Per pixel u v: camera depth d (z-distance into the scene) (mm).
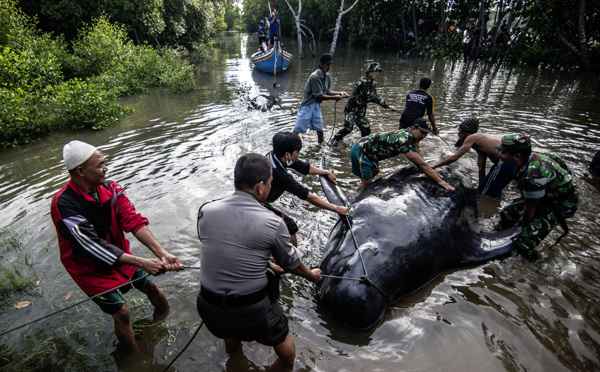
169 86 12570
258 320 2121
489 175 4852
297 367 2520
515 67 16422
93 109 8195
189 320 2971
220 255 2035
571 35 15688
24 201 4871
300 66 17922
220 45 31875
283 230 2117
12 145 7105
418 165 4152
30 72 9641
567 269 3490
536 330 2799
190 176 5461
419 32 24453
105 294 2461
